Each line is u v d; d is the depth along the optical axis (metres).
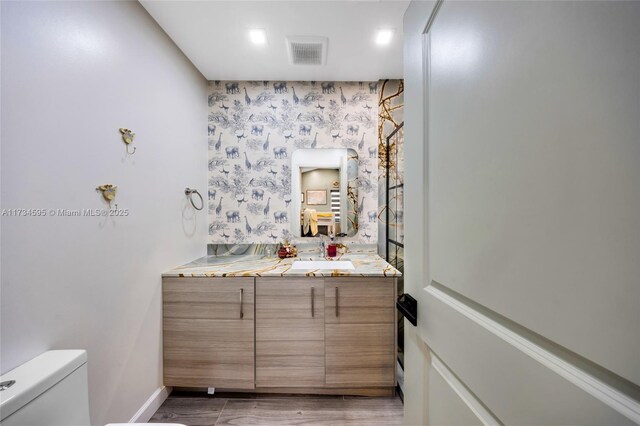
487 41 0.46
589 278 0.30
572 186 0.31
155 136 1.42
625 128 0.26
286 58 1.74
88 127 1.00
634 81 0.26
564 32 0.32
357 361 1.50
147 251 1.36
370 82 2.04
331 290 1.49
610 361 0.28
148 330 1.36
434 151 0.66
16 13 0.77
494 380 0.44
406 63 0.83
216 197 2.04
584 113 0.30
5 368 0.73
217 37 1.53
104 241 1.08
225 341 1.49
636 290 0.26
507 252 0.42
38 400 0.70
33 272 0.81
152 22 1.39
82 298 0.98
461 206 0.54
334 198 2.06
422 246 0.71
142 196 1.31
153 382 1.40
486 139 0.46
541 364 0.35
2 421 0.62
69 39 0.93
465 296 0.53
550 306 0.34
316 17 1.37
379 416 1.39
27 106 0.79
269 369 1.50
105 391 1.08
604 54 0.28
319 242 2.05
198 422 1.35
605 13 0.28
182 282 1.49
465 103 0.53
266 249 2.05
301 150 2.06
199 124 1.91
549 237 0.34
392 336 1.50
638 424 0.25
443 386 0.62
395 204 1.94
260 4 1.29
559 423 0.33
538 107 0.36
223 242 2.04
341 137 2.06
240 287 1.49
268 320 1.50
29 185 0.80
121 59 1.17
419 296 0.73
